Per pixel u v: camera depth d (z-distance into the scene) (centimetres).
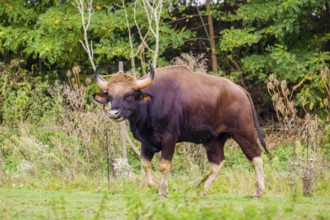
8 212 4259
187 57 7100
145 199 4788
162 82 5009
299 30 8756
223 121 5106
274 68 8531
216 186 5641
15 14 8788
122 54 8275
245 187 5569
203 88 5081
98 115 6612
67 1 8638
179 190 5359
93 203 4656
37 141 7056
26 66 9738
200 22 9406
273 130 8744
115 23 8269
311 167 5350
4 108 7788
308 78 8306
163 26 8475
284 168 6950
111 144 6638
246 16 8425
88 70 9400
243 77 9338
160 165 4975
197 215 2995
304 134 6288
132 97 4891
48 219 3981
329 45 9194
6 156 7075
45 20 8425
